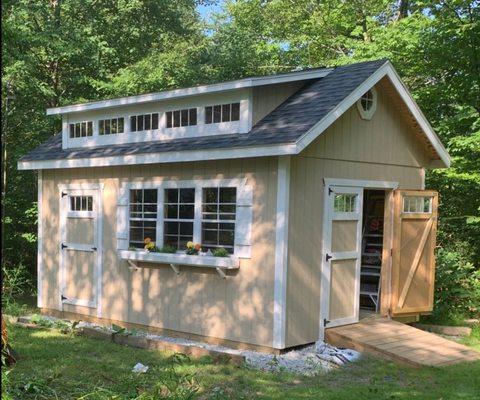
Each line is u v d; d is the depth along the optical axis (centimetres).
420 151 991
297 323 767
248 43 2109
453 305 1053
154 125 944
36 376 601
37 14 1622
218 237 825
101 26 1872
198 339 845
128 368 659
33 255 1652
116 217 964
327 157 809
